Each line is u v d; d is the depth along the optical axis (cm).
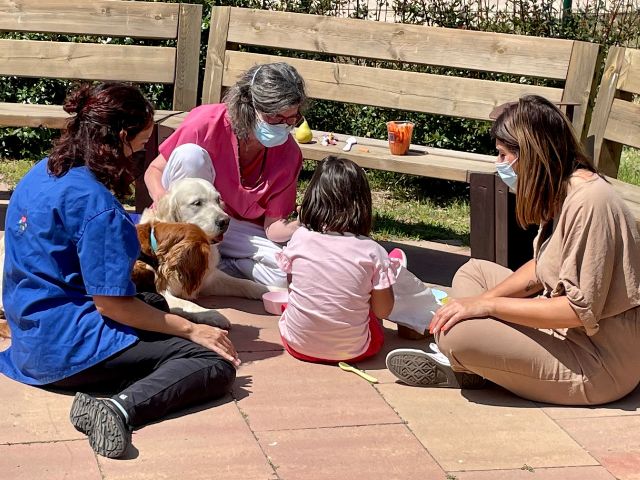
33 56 605
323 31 570
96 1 600
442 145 664
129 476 286
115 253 312
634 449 315
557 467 302
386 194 685
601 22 712
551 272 332
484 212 459
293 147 480
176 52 601
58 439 307
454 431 325
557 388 341
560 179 325
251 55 585
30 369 335
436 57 543
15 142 716
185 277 378
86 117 320
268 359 382
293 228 479
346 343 371
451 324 335
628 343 335
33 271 325
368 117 686
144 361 328
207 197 430
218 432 316
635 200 447
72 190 315
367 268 359
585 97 500
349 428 324
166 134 518
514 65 520
